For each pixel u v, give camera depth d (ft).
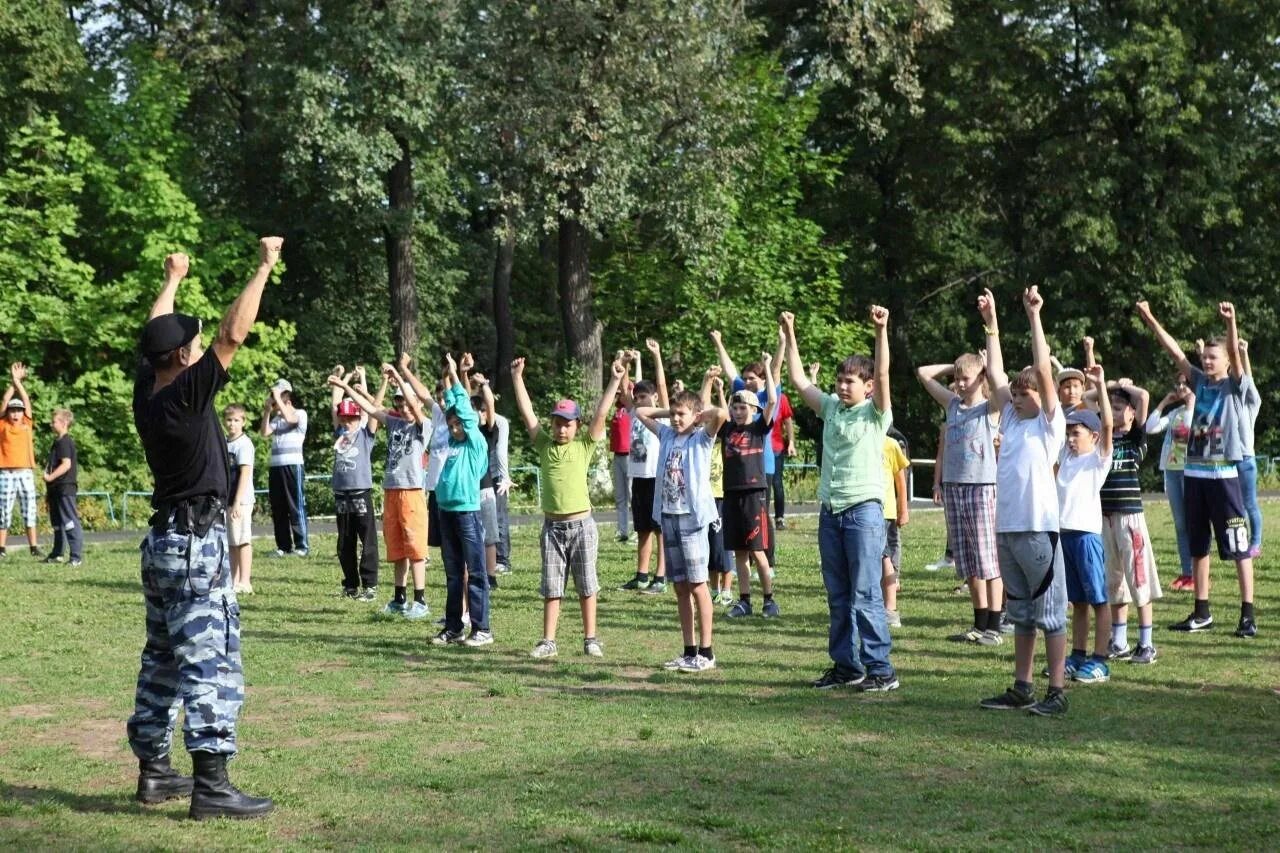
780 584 49.08
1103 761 22.53
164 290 21.75
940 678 30.78
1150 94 127.03
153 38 127.03
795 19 143.33
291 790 20.63
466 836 18.22
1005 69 130.72
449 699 28.35
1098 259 131.34
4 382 102.37
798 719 26.07
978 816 19.22
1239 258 136.98
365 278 133.28
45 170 103.76
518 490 107.14
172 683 20.24
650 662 33.14
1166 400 46.42
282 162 117.50
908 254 150.30
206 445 19.63
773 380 40.91
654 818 19.15
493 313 153.38
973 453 35.60
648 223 132.87
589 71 100.63
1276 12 130.52
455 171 130.41
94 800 20.29
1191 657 33.19
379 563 58.13
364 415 46.62
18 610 43.19
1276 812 19.42
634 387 48.06
